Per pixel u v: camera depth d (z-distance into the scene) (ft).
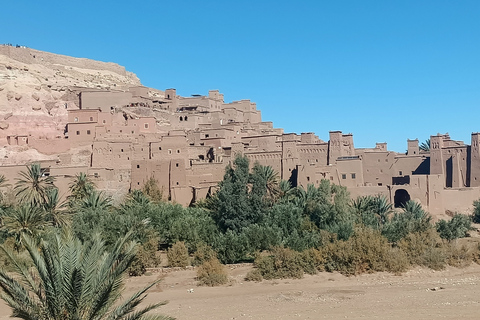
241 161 205.05
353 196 237.45
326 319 108.27
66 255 62.90
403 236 181.88
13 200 202.90
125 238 69.26
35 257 63.16
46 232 151.74
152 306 65.51
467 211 238.07
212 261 153.07
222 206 190.90
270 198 207.31
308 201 200.64
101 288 63.31
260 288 142.72
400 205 241.96
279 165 247.70
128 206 194.70
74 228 157.48
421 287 142.61
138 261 153.17
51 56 373.20
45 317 61.72
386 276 156.35
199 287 142.92
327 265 158.51
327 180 216.95
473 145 247.91
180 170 231.30
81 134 257.55
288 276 153.17
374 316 109.81
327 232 172.04
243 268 161.38
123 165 244.22
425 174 256.11
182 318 109.70
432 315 109.60
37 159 248.52
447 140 270.26
